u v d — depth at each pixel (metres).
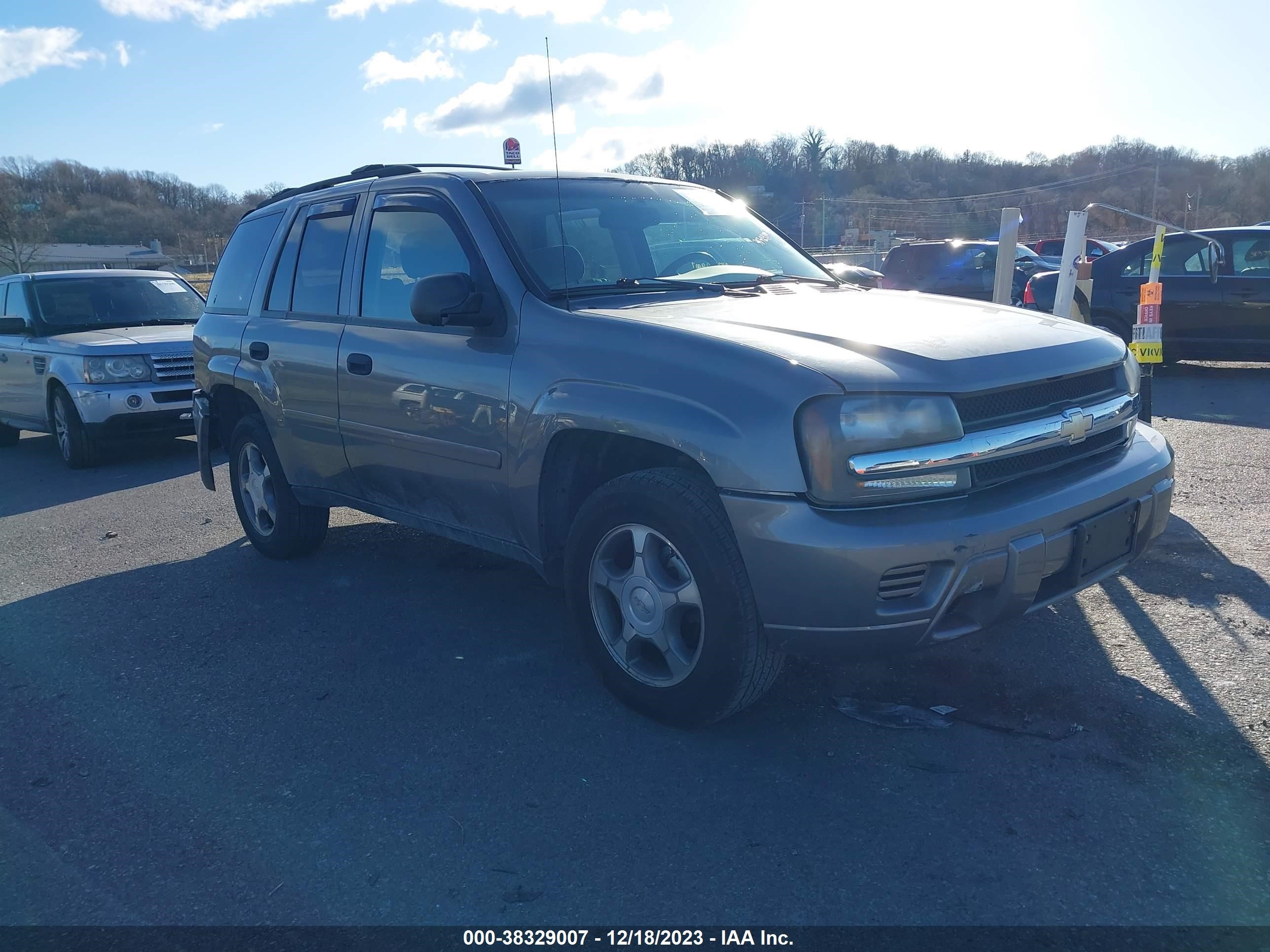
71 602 5.10
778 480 2.82
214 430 5.79
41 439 11.72
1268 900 2.39
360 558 5.52
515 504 3.67
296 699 3.76
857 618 2.81
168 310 10.23
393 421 4.16
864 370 2.88
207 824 2.95
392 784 3.11
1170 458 3.60
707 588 3.04
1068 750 3.10
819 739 3.24
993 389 2.97
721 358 3.03
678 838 2.75
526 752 3.26
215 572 5.45
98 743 3.50
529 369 3.52
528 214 3.99
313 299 4.80
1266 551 4.80
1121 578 4.53
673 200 4.62
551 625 4.40
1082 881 2.49
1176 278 10.81
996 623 3.01
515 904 2.50
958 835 2.70
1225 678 3.51
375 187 4.52
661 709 3.32
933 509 2.86
